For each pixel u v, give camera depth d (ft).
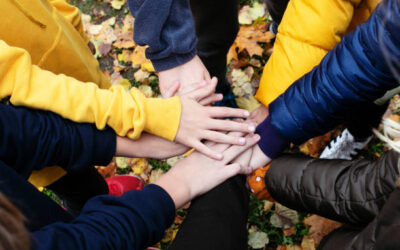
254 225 4.29
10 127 2.27
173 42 2.96
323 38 2.77
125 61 5.59
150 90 5.24
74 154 2.51
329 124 2.75
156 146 2.83
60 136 2.44
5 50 2.29
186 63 3.19
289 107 2.74
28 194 2.36
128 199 2.40
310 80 2.67
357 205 2.85
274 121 2.81
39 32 2.78
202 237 2.52
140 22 2.85
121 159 4.78
